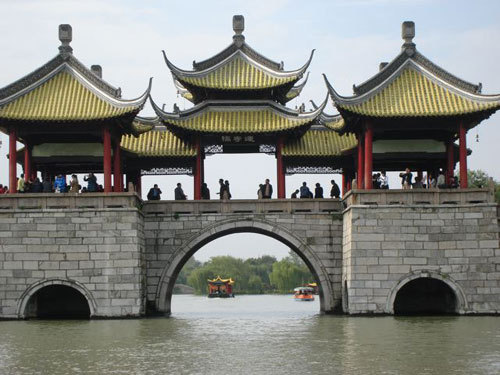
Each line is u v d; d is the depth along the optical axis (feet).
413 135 219.00
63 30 217.36
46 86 212.84
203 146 233.14
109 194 199.11
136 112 205.16
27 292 195.62
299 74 223.92
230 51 232.94
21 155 240.94
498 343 142.10
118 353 135.54
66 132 210.18
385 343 144.25
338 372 115.14
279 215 213.66
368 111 202.69
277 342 149.79
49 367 121.39
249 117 225.56
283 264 645.92
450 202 198.59
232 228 213.66
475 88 206.90
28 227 197.16
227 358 129.18
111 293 196.44
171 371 117.08
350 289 196.85
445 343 142.82
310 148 232.73
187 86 226.58
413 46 215.10
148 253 212.43
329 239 213.25
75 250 196.95
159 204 213.87
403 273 196.54
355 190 199.00
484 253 196.34
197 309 308.81
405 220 197.88
